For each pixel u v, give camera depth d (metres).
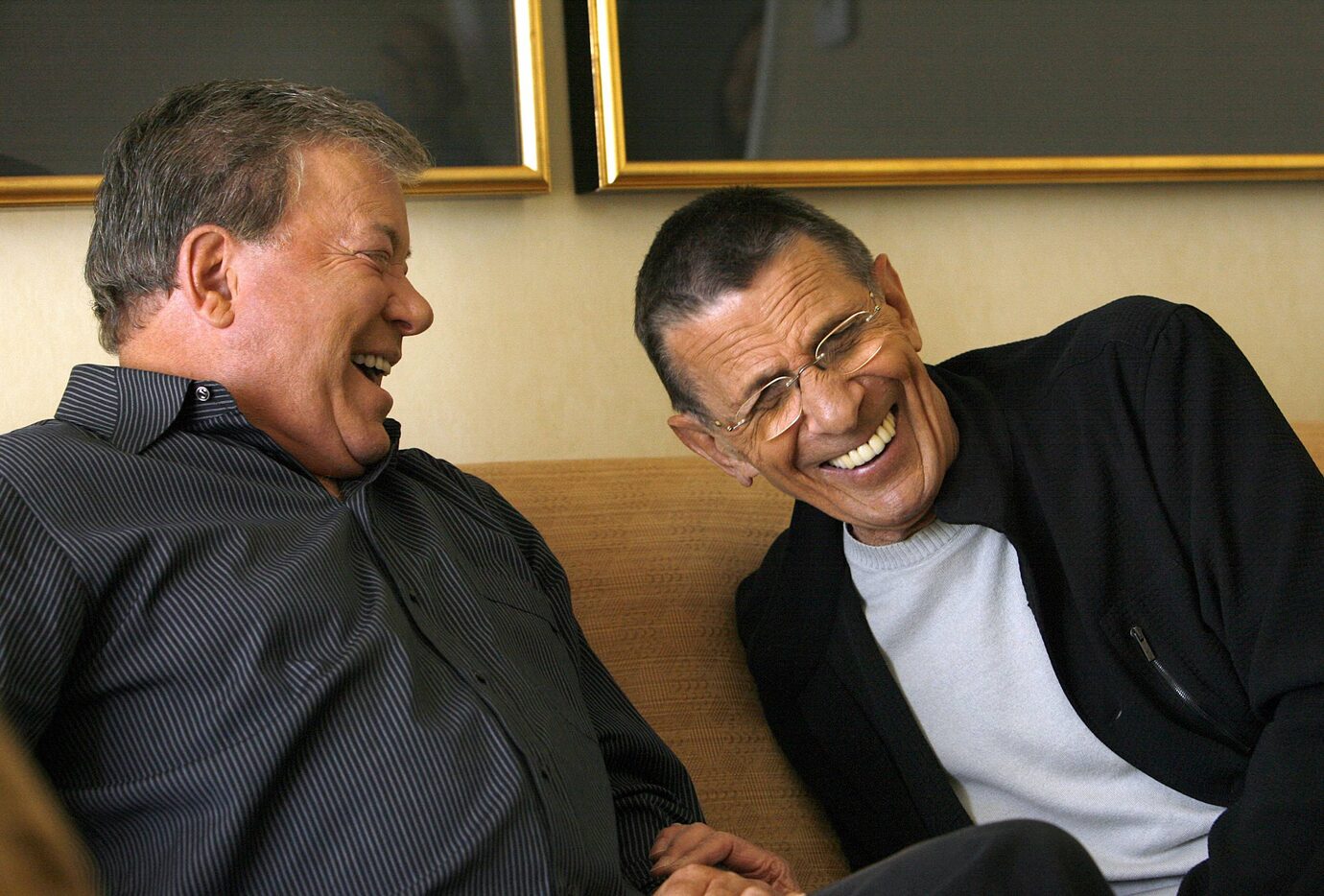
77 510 1.07
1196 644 1.30
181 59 1.76
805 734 1.58
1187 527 1.32
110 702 1.06
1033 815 1.45
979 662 1.44
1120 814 1.38
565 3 1.95
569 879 1.13
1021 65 2.13
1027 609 1.42
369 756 1.08
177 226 1.24
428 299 1.93
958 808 1.46
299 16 1.81
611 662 1.57
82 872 0.33
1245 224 2.28
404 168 1.35
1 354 1.75
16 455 1.08
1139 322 1.41
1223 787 1.31
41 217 1.76
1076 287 2.22
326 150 1.29
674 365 1.43
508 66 1.90
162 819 1.04
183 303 1.25
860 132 2.06
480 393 1.96
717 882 1.17
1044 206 2.20
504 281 1.96
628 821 1.36
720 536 1.71
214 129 1.25
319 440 1.28
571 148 1.99
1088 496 1.37
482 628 1.27
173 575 1.08
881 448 1.38
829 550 1.56
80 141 1.71
